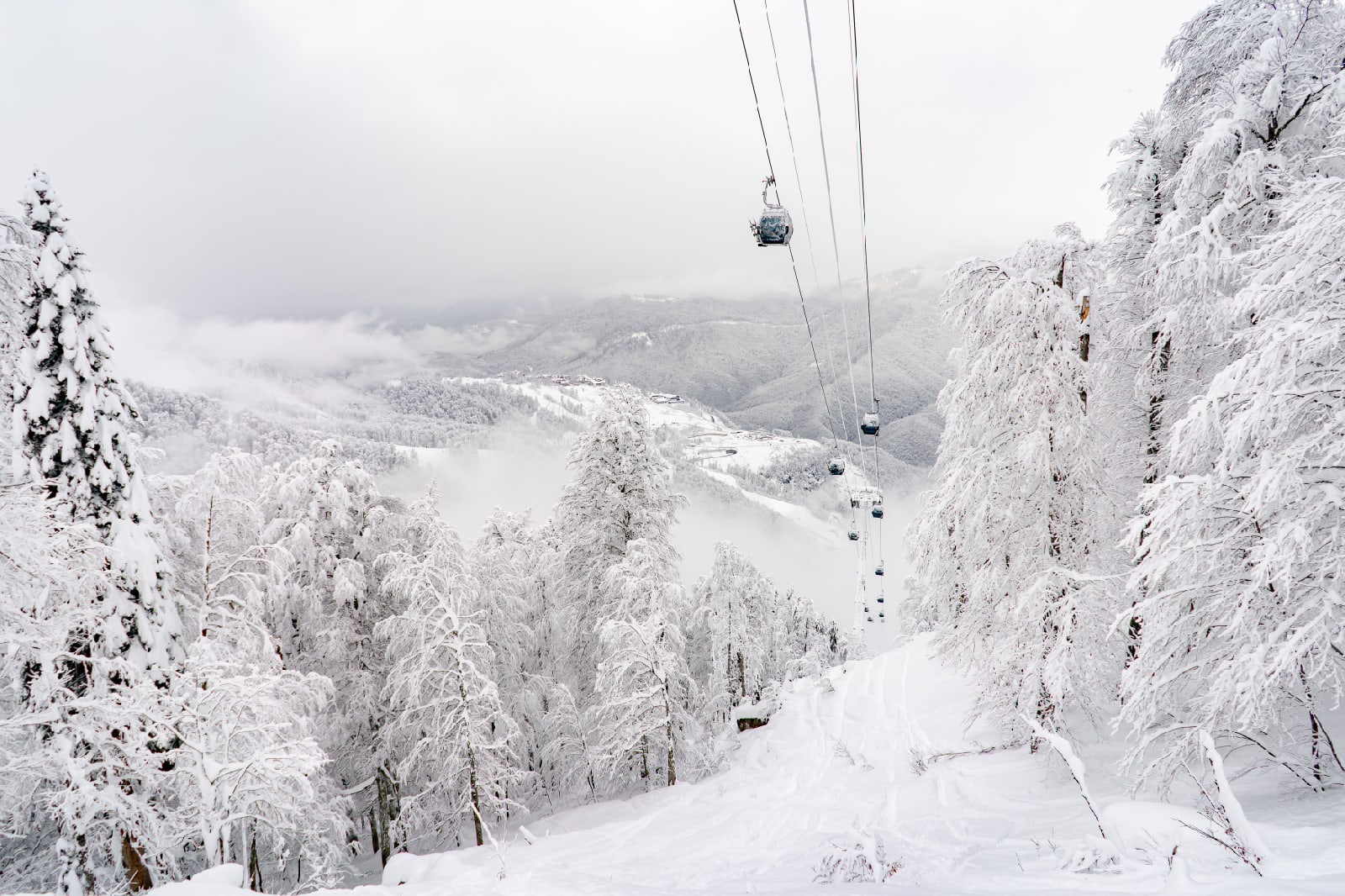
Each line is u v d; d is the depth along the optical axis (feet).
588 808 63.67
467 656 57.82
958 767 45.37
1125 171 44.24
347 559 61.41
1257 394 24.98
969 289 42.65
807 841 36.35
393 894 25.99
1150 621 28.60
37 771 30.99
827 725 68.95
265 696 37.27
